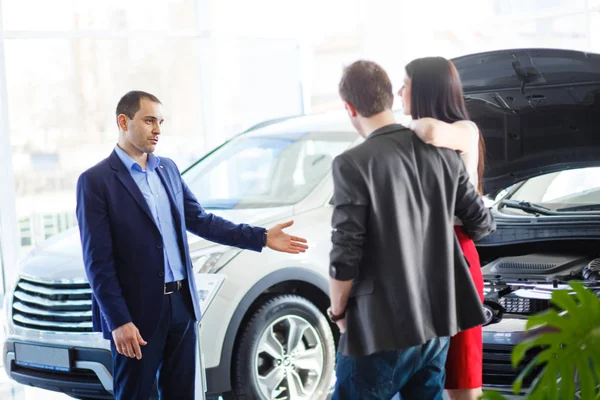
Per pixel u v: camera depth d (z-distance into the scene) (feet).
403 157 8.25
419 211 8.26
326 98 32.14
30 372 13.83
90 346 13.02
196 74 29.25
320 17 31.58
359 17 32.50
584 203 13.91
